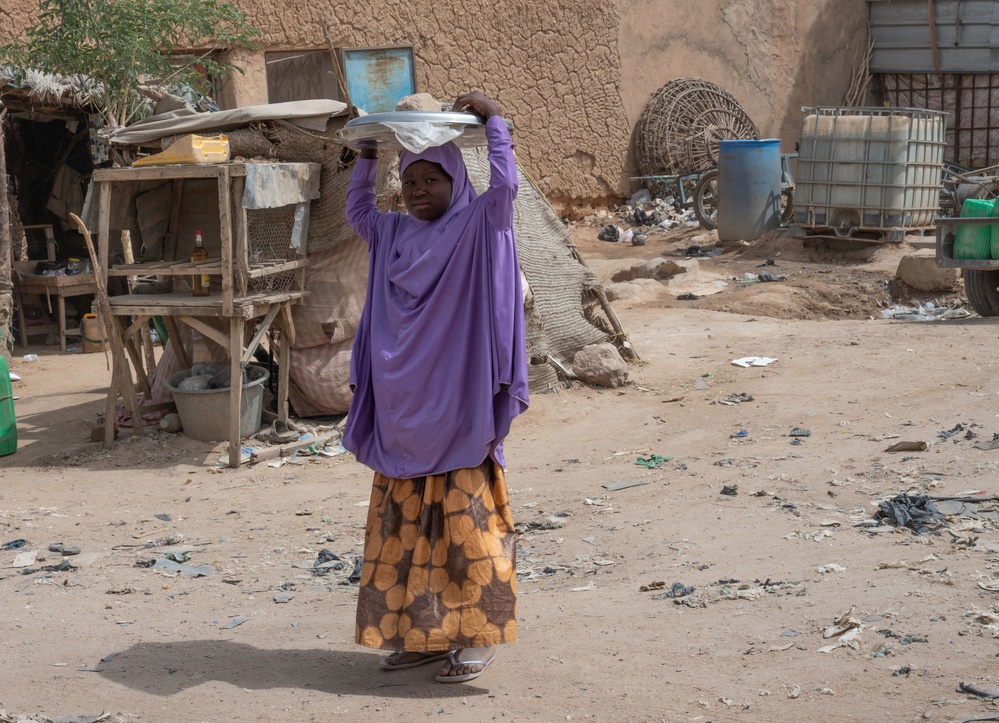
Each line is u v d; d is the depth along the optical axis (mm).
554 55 19188
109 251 9000
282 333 8367
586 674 3668
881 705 3168
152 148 9102
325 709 3488
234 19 12344
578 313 9531
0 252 11438
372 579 3707
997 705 3074
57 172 14062
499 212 3510
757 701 3297
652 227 19047
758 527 5203
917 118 14133
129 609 4762
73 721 3395
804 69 23438
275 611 4691
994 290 11281
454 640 3566
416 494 3688
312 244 8445
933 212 14672
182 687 3717
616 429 7887
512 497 6461
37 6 13352
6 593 5051
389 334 3682
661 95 20562
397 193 8148
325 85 16906
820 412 7617
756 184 15758
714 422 7707
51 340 12766
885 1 24250
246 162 7770
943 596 3971
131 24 10852
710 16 21562
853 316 13164
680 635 3941
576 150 19719
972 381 8016
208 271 7730
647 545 5219
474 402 3600
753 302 13000
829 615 3943
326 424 8609
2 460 7965
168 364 9094
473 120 3496
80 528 6340
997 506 5066
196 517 6512
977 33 23141
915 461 6074
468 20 18094
